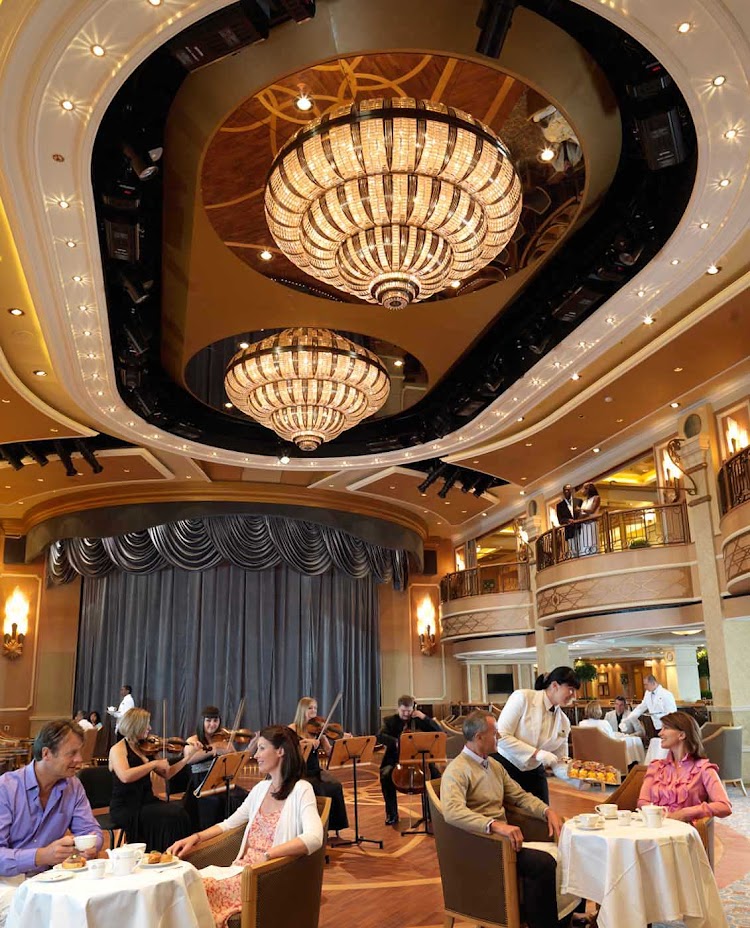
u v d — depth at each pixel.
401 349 9.79
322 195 5.23
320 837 3.58
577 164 6.16
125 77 4.82
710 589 11.12
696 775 4.47
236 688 16.73
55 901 2.95
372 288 5.62
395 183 5.01
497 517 18.02
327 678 17.50
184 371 9.80
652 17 4.53
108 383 9.44
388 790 8.38
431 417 11.62
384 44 5.00
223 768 6.32
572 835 3.87
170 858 3.38
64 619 17.22
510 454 13.21
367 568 18.02
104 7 4.33
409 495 16.02
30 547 16.66
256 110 5.52
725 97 5.10
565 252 7.57
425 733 7.64
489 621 16.77
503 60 5.13
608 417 11.76
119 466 13.87
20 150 5.36
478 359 9.90
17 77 4.71
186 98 5.36
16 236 6.39
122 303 7.95
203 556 16.75
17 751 13.09
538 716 5.05
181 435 11.62
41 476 14.34
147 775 5.77
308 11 4.46
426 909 5.20
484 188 5.14
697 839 3.89
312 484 15.61
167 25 4.47
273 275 7.59
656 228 6.72
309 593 17.77
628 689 22.81
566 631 13.90
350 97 5.52
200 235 6.89
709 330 8.97
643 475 18.62
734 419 10.88
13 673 16.66
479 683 19.75
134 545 16.61
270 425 9.20
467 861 4.10
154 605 16.86
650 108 5.29
